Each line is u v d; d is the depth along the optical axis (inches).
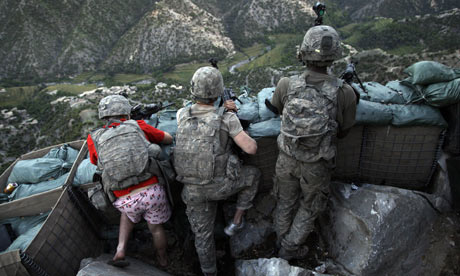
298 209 96.5
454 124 100.7
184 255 111.0
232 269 106.9
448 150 104.7
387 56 4872.0
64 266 92.3
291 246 96.8
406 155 109.3
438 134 104.7
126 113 90.9
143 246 114.2
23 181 112.7
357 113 101.4
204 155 80.7
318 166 81.3
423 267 91.0
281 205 99.5
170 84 6958.7
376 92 111.9
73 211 99.4
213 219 92.7
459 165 97.3
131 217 89.7
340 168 116.6
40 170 111.4
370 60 4881.9
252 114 113.2
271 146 107.3
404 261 91.7
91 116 5123.0
